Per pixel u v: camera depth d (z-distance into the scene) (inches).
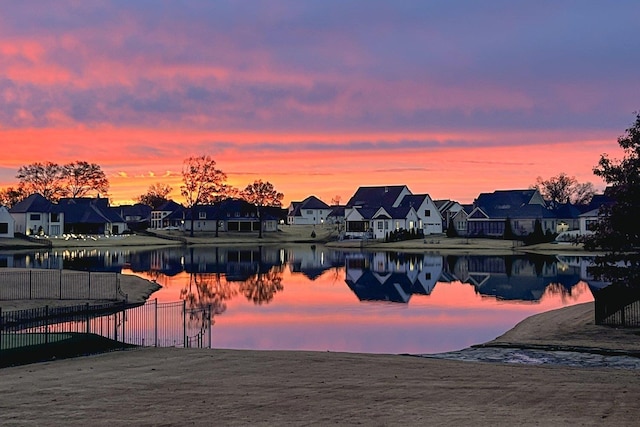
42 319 1226.6
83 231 5605.3
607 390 685.3
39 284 1893.5
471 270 2738.7
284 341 1259.8
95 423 558.6
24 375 787.4
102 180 6943.9
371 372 810.2
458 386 714.2
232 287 2196.1
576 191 6875.0
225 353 984.9
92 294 1745.8
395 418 566.9
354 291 2092.8
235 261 3376.0
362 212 5398.6
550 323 1317.7
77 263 3048.7
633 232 1167.0
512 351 1045.2
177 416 580.4
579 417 563.8
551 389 692.7
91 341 1029.8
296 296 1969.7
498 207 5064.0
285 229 6756.9
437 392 681.0
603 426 531.5
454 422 550.6
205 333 1339.8
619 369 864.3
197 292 2046.0
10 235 4680.1
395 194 5654.5
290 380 752.3
